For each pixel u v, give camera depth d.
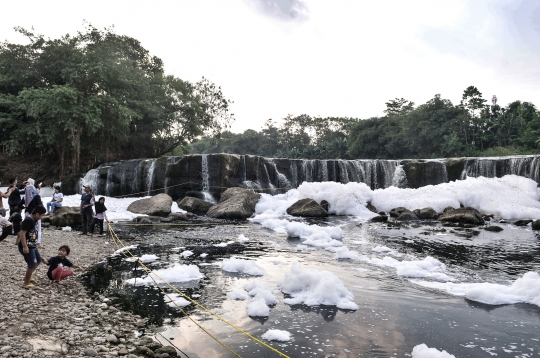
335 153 94.56
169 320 5.95
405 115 80.69
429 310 6.63
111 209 20.45
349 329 5.75
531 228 16.62
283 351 4.98
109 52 29.89
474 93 75.75
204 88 39.50
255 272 8.76
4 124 28.41
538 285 7.37
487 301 7.06
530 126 62.97
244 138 117.44
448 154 67.25
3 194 10.08
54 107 25.28
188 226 16.52
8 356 4.18
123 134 30.84
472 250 11.79
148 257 10.05
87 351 4.53
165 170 24.95
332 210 21.25
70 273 7.66
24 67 29.23
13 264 8.29
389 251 11.53
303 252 11.34
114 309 6.24
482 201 21.06
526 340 5.46
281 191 26.86
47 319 5.50
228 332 5.56
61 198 16.95
